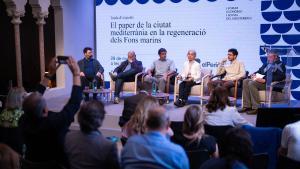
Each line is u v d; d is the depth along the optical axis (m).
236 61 6.35
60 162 2.39
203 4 7.36
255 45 7.18
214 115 3.44
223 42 7.34
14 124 3.12
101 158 2.00
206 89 6.34
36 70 8.73
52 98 7.37
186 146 2.72
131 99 3.69
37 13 7.43
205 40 7.43
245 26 7.19
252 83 5.76
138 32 7.82
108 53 8.08
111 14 7.96
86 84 6.75
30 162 2.34
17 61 7.17
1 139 3.13
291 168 2.87
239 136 1.77
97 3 8.04
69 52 7.97
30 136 2.33
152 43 7.76
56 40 7.85
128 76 6.72
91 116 2.03
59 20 7.77
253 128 3.20
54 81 8.06
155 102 2.81
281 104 5.80
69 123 2.42
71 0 7.95
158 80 6.61
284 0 6.91
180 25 7.55
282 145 2.96
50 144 2.34
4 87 8.60
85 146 2.02
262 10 7.07
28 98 2.32
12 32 8.74
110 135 5.62
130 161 1.91
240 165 1.75
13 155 2.14
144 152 1.90
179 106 6.22
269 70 5.74
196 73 6.41
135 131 2.77
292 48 6.45
